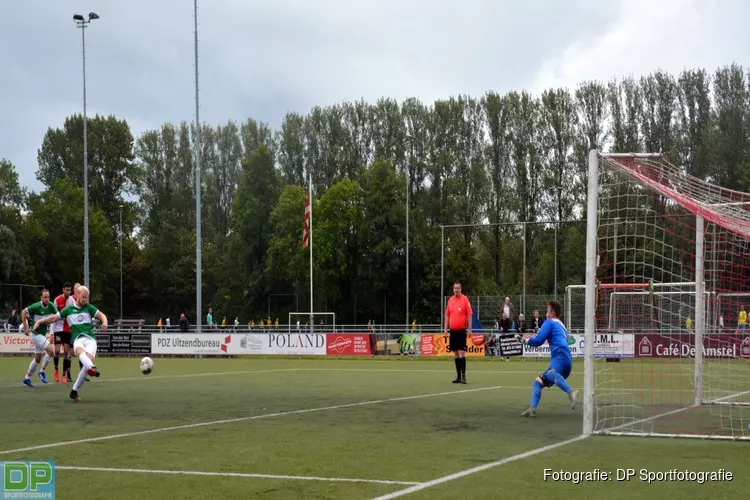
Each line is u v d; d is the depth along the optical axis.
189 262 82.38
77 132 89.31
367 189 66.06
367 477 7.71
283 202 71.94
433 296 64.19
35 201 82.19
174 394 16.70
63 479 7.68
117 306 84.69
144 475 7.84
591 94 69.88
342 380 20.92
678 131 67.06
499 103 73.75
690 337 28.19
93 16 45.50
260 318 75.81
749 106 63.59
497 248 71.38
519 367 27.36
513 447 9.52
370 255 64.25
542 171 71.44
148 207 92.38
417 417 12.56
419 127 77.25
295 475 7.81
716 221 12.41
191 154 92.44
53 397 16.11
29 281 72.75
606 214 12.79
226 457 8.83
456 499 6.78
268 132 92.62
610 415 12.95
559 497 6.87
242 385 19.17
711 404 14.62
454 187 71.38
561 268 67.38
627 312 29.36
